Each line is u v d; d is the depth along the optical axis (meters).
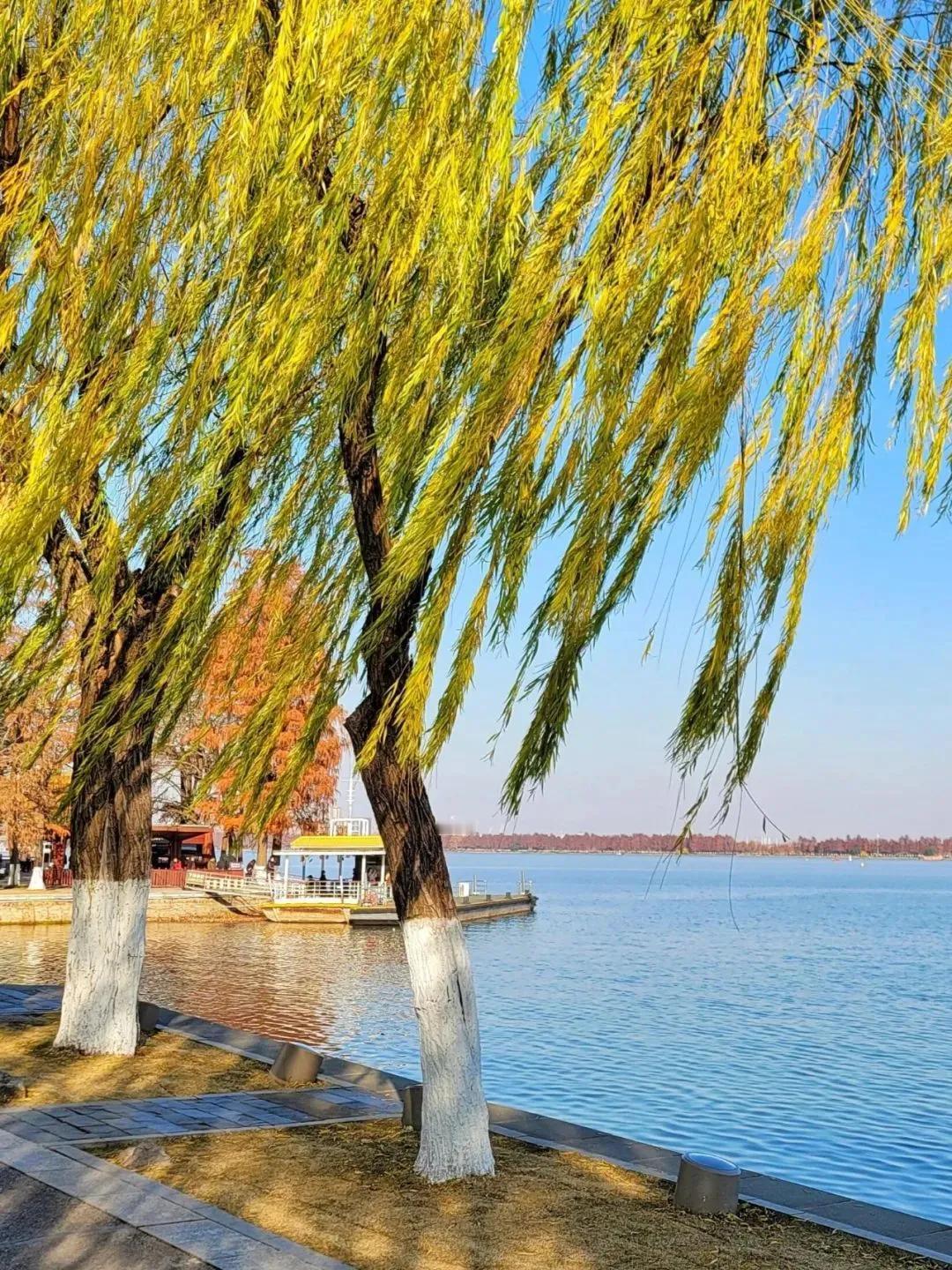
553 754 5.25
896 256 5.38
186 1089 11.52
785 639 5.49
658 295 5.12
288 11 7.18
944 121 5.12
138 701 8.33
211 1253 6.52
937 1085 21.83
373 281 6.97
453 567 6.00
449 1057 8.74
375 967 35.97
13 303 8.64
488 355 5.79
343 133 7.33
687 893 144.62
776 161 5.25
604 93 5.45
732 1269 7.02
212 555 7.90
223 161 7.58
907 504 5.35
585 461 5.43
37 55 9.45
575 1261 6.99
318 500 8.75
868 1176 15.70
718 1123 18.48
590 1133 10.32
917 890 167.38
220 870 65.94
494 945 53.00
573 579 5.11
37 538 7.78
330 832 64.50
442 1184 8.48
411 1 6.62
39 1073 11.97
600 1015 30.34
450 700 5.86
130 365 7.79
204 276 8.12
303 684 7.78
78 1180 7.92
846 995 36.81
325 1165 8.82
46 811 52.03
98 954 13.34
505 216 6.62
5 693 9.71
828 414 5.45
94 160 8.04
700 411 4.95
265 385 7.24
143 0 7.95
